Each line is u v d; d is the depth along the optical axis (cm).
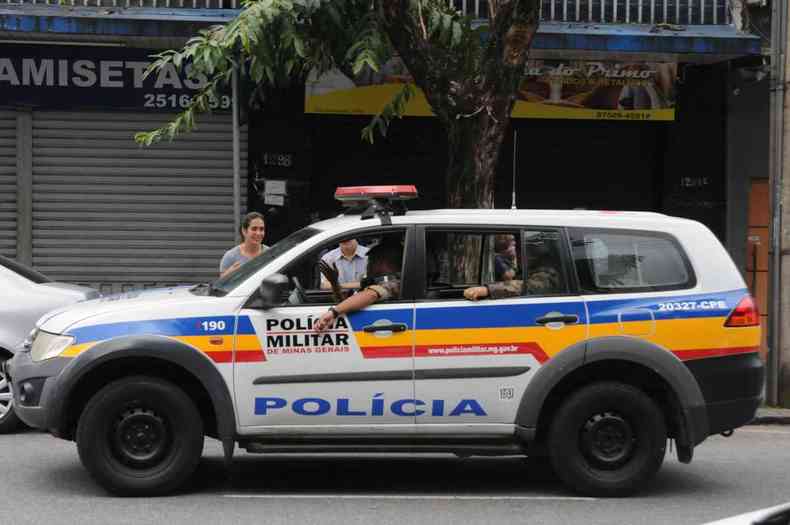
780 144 1036
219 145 1248
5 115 1223
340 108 1227
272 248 731
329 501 679
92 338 655
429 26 955
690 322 679
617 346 668
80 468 755
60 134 1233
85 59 1220
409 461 820
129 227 1249
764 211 1303
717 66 1289
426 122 1305
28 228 1238
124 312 663
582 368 679
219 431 656
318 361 661
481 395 666
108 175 1243
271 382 659
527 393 667
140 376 666
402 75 1224
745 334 688
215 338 657
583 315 674
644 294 683
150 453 670
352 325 662
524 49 923
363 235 687
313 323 661
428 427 668
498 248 702
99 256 1248
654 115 1269
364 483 739
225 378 656
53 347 663
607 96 1261
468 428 670
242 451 851
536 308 673
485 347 667
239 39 983
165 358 650
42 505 651
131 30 1119
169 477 668
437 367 665
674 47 1175
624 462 684
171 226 1253
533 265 684
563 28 1207
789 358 1040
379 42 938
